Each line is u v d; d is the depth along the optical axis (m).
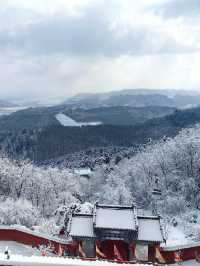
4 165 128.62
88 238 68.19
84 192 146.75
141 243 67.75
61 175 136.00
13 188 124.00
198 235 100.25
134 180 140.25
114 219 69.06
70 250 68.44
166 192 129.88
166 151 141.50
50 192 124.81
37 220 96.00
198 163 133.75
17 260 48.31
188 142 138.50
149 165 139.88
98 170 153.38
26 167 129.12
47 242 69.25
